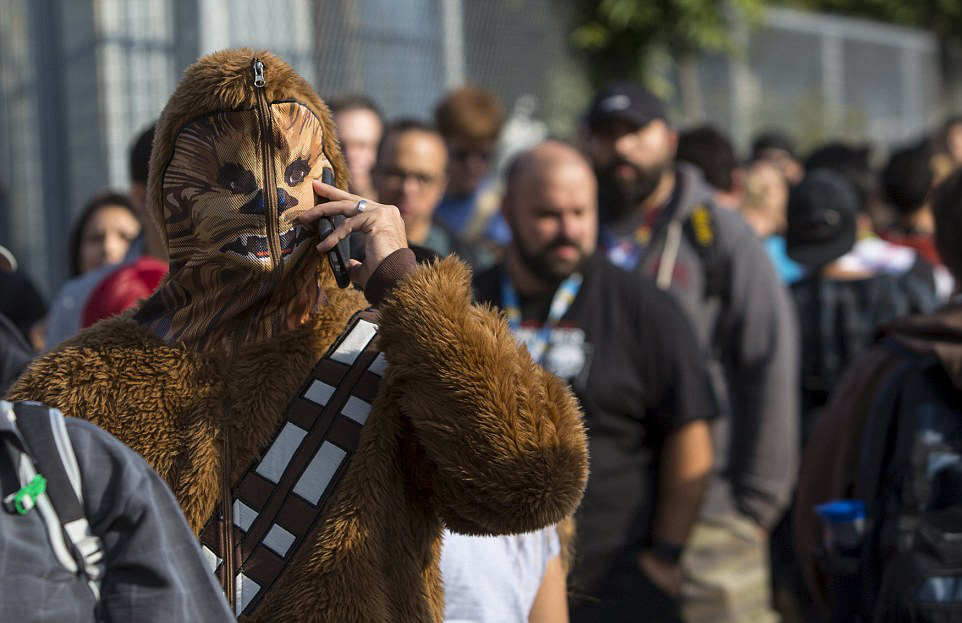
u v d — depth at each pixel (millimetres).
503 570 2693
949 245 3549
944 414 3188
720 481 5273
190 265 2146
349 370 2139
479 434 2029
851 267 6242
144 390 2096
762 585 5324
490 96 7102
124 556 1671
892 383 3320
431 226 6320
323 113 2217
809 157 9234
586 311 4438
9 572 1591
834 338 6082
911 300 6090
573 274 4484
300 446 2086
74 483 1685
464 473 2039
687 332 4453
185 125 2131
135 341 2148
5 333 3559
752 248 5336
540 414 2066
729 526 5230
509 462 2023
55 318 4672
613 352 4367
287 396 2117
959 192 3537
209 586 1730
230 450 2074
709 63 13062
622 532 4340
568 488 2080
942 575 3004
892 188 7422
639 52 11625
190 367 2109
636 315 4418
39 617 1590
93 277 4656
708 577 5238
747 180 8117
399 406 2105
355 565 2008
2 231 8336
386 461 2084
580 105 10656
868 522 3250
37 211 7949
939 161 7809
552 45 10586
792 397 5312
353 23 8320
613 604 4301
